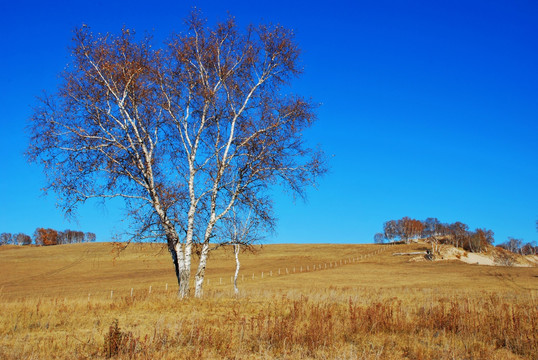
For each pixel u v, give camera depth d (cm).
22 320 1218
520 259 12225
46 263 9750
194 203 1897
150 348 888
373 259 11094
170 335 979
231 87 1930
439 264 9506
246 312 1393
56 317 1294
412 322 1177
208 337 961
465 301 1684
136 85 1780
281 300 1712
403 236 17700
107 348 859
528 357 871
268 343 947
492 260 11875
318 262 10281
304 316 1262
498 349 939
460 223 14012
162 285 5666
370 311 1200
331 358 835
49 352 868
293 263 10019
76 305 1570
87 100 1755
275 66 1955
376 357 841
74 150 1733
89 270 8556
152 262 9581
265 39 1938
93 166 1753
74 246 12812
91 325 1183
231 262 10194
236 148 1939
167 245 1952
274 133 1916
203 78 1923
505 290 3356
